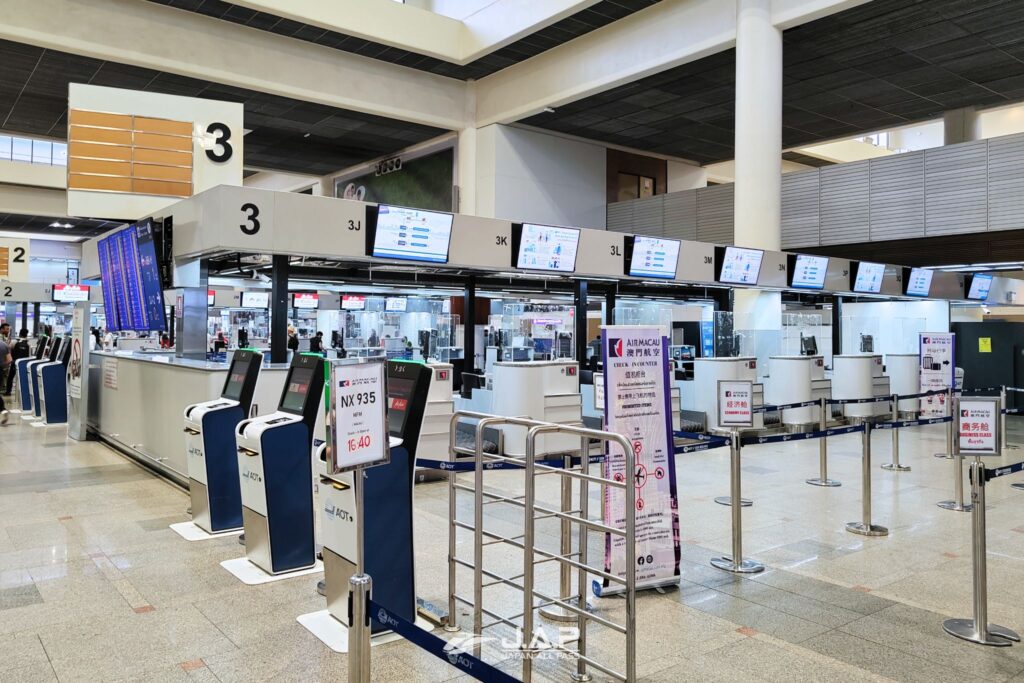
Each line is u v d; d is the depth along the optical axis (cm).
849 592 409
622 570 403
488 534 337
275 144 1917
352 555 339
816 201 1525
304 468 437
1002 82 1488
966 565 458
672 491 422
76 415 950
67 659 319
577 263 951
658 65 1311
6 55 1258
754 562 457
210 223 679
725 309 1235
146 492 640
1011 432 1098
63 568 439
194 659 319
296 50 1433
